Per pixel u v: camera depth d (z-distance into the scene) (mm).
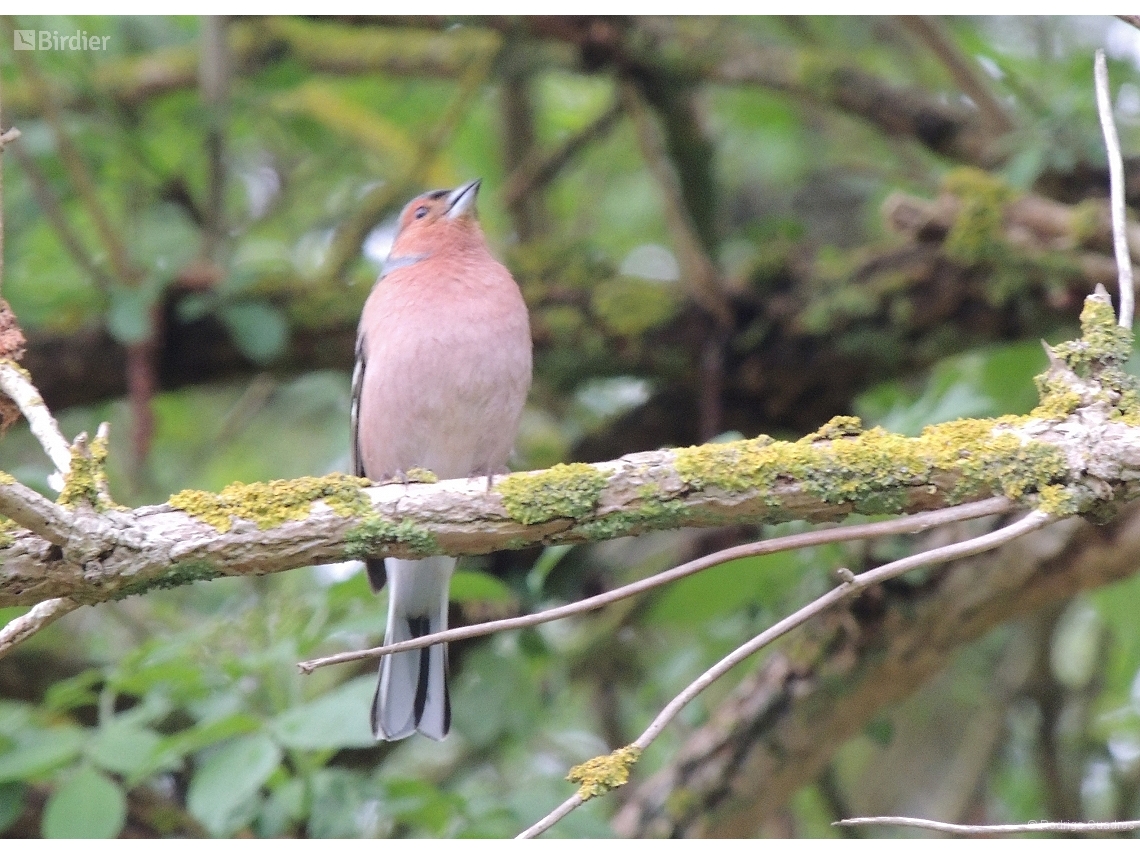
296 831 8797
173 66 12586
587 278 11344
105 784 7453
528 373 8680
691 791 9664
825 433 5441
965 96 11977
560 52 12062
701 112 12625
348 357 11242
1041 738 11094
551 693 10648
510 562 10328
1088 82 10391
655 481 5402
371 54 12602
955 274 10414
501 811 7895
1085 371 5375
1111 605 10250
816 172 13695
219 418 13992
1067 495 5098
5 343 5574
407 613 8273
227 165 12586
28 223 11414
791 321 10867
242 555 5336
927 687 12398
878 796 12289
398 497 5453
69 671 10859
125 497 12398
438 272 8586
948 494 5301
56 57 11289
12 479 5000
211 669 8273
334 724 7449
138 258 11977
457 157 14000
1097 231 9852
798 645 9523
